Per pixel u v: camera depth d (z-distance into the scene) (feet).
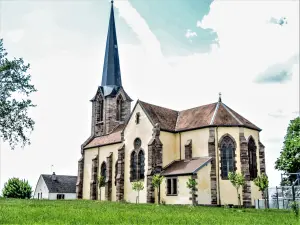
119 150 200.23
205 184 164.66
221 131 173.99
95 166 228.22
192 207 129.70
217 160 170.09
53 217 56.03
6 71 167.63
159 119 192.75
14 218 52.08
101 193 218.79
